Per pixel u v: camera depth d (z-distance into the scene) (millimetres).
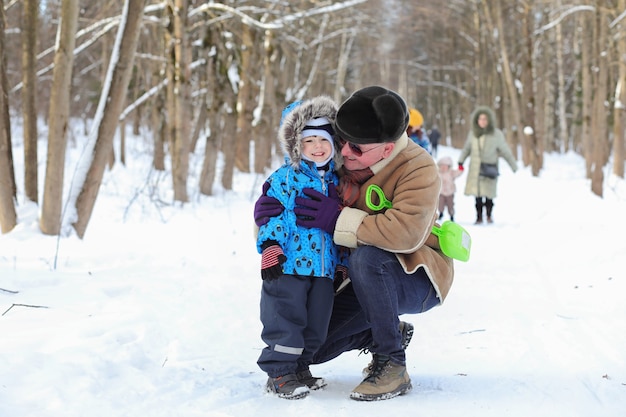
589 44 22672
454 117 51594
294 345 3273
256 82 21672
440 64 49562
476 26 36188
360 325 3520
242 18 14875
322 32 23859
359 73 48469
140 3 8438
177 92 14641
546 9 32438
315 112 3336
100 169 8703
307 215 3283
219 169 23797
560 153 40812
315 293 3326
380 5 26109
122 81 8656
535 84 34156
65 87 8258
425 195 3246
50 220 8359
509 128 36375
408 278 3328
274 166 26297
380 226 3213
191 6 15258
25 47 9219
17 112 23266
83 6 15781
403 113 3240
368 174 3371
